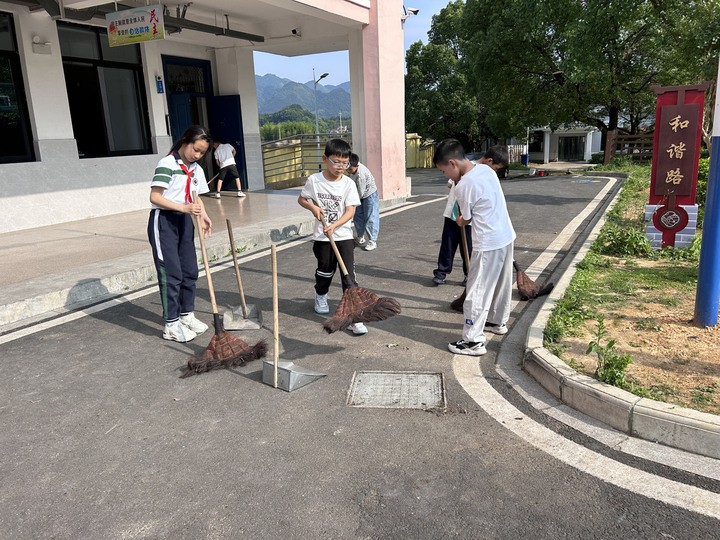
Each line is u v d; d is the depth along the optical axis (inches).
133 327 195.6
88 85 409.1
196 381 152.9
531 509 98.0
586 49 709.3
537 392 141.3
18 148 363.6
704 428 111.0
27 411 137.7
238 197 493.7
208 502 102.0
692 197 263.4
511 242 165.8
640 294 202.2
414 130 1466.5
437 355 165.9
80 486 107.7
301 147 705.0
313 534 93.1
